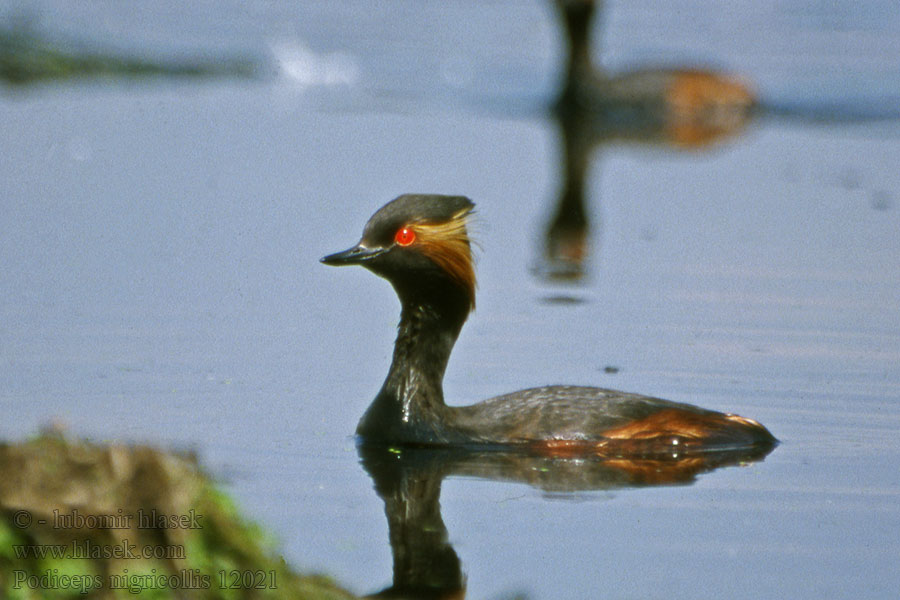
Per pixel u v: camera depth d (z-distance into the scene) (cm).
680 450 1189
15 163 2250
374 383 1352
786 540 976
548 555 943
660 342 1512
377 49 3669
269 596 676
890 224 2058
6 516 628
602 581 898
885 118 3083
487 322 1600
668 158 2644
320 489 1078
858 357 1454
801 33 4016
